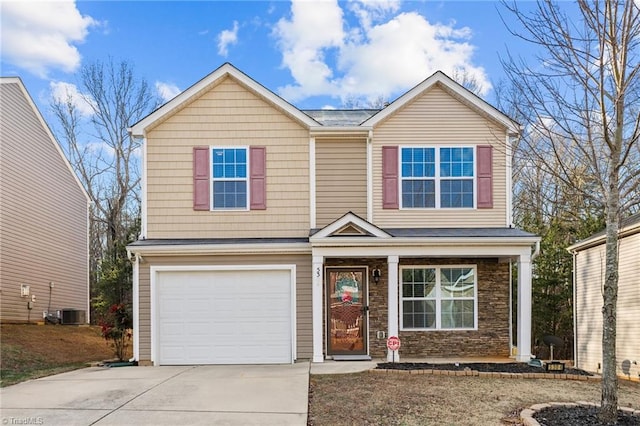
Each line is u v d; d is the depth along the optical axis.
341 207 12.12
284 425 6.06
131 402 7.18
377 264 12.05
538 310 16.25
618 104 6.18
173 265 11.45
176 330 11.39
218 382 8.62
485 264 12.35
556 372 9.57
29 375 9.75
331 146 12.29
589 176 7.62
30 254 17.62
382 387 8.12
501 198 12.18
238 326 11.42
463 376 9.27
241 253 11.48
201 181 12.02
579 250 12.42
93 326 20.16
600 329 11.22
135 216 26.45
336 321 11.93
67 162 20.77
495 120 12.23
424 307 12.26
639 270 9.88
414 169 12.23
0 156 15.75
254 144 12.18
